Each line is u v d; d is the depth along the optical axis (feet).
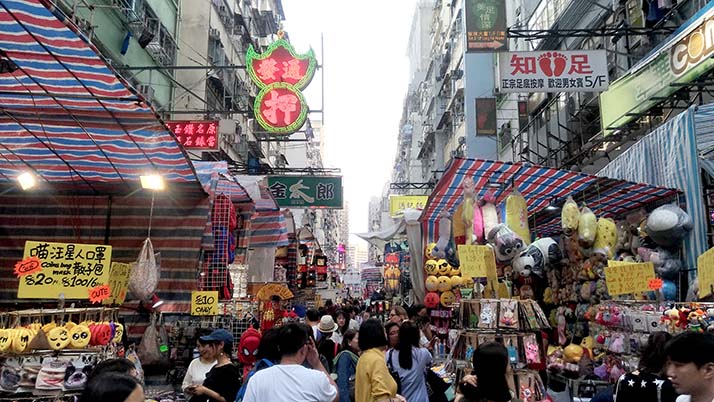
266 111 45.65
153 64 49.44
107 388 6.71
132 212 25.77
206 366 15.37
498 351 9.61
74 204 25.81
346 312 25.85
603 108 34.99
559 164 48.98
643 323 17.51
